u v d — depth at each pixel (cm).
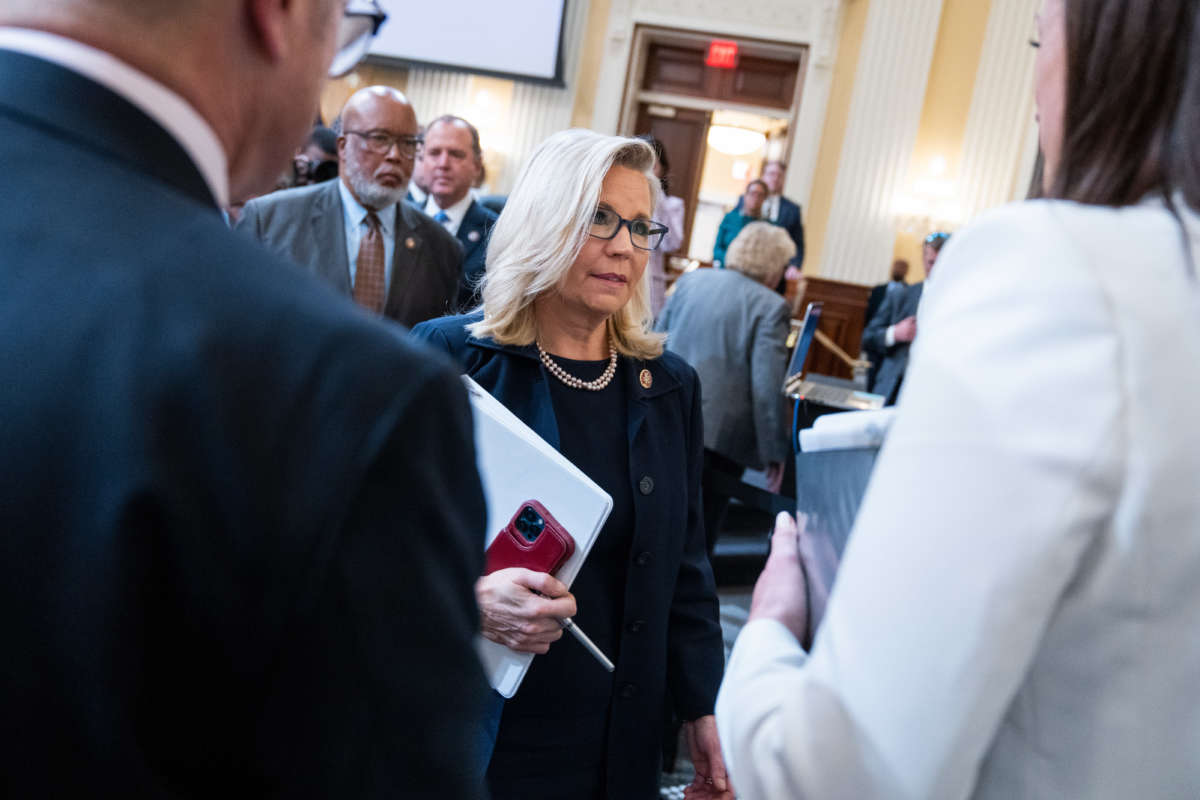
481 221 404
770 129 1055
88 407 47
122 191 52
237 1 56
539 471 136
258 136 61
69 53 53
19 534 46
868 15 920
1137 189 64
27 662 46
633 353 161
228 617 48
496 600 130
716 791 152
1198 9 63
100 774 47
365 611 48
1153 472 55
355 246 306
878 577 58
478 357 154
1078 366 56
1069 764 60
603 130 960
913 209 922
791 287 806
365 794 49
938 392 59
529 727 142
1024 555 55
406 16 959
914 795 57
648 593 148
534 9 941
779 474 392
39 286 49
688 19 935
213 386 48
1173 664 58
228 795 50
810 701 61
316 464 49
